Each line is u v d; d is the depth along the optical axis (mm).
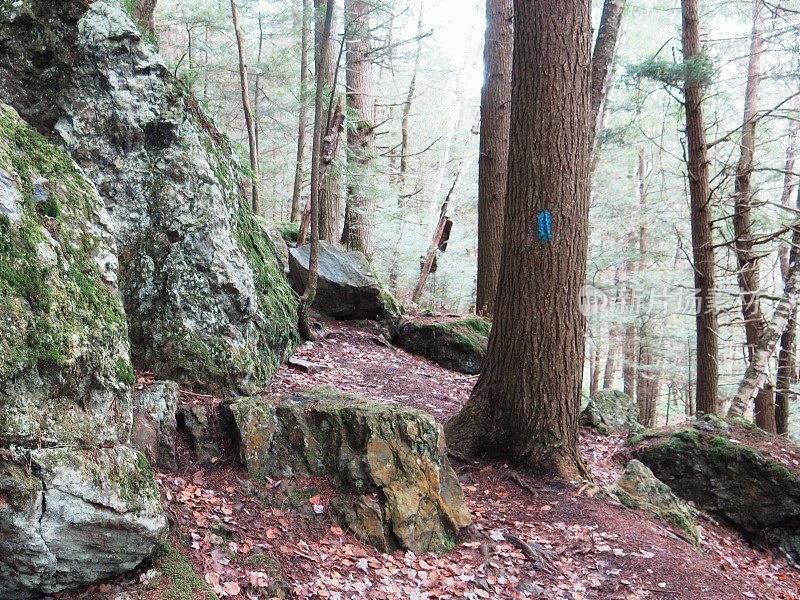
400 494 4164
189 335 4777
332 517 3982
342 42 7277
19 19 4488
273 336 5824
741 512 6961
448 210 14141
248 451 4105
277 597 3113
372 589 3439
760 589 4707
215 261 4992
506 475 5582
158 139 4887
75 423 2680
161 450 3922
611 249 18453
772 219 13422
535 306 5641
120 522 2691
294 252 9844
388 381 7602
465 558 4109
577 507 5141
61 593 2695
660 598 3936
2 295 2459
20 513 2367
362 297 10148
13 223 2635
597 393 9133
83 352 2721
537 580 4023
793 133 13781
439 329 9883
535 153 5527
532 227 5602
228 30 18719
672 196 17812
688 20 10031
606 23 8180
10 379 2416
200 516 3516
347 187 13000
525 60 5531
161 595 2748
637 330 17922
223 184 5566
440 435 4621
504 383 5828
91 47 4605
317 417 4453
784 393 12891
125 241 4715
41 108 4562
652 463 7520
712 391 10172
